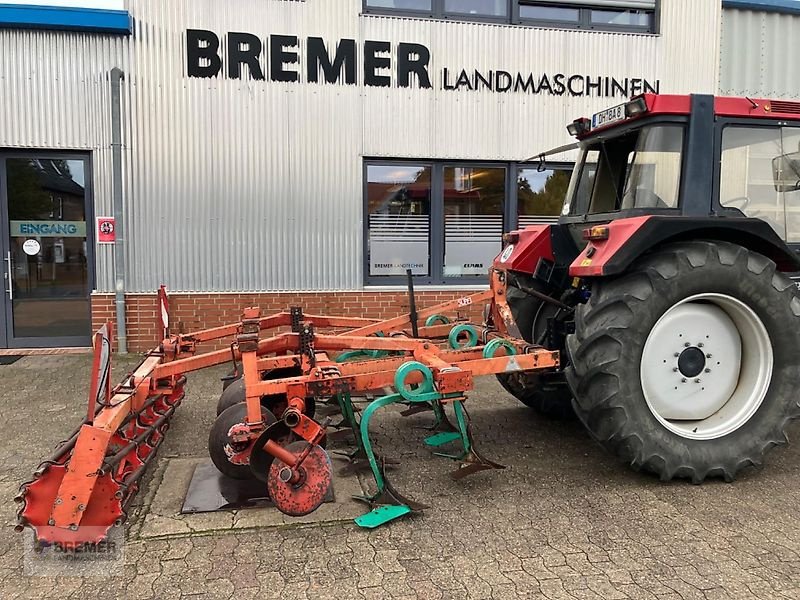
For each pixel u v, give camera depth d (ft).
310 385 10.82
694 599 8.37
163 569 9.18
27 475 12.62
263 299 24.47
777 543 9.86
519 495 11.70
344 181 24.67
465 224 26.23
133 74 23.16
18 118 22.91
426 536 10.13
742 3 27.76
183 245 23.85
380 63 24.59
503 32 25.52
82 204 24.08
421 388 11.09
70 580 8.93
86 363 22.34
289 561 9.39
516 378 15.31
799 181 13.47
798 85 29.17
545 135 26.25
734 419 12.57
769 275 12.32
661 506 11.21
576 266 12.69
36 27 22.62
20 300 24.29
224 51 23.52
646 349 12.32
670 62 27.09
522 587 8.68
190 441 14.64
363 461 12.94
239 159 23.93
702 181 12.75
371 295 25.23
